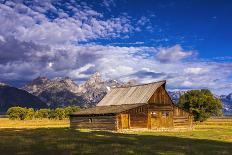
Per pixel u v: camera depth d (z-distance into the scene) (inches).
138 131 3088.1
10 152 1284.4
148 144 1604.3
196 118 4183.1
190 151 1366.9
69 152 1283.2
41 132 2390.5
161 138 1995.6
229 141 1895.9
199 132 2760.8
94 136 2033.7
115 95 3735.2
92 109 3563.0
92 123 3287.4
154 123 3292.3
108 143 1608.0
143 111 3233.3
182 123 3474.4
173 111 3442.4
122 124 3078.2
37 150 1334.9
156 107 3331.7
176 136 2203.5
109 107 3469.5
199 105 4183.1
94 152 1285.7
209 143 1732.3
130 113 3144.7
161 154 1269.7
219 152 1357.0
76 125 3484.3
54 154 1239.5
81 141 1680.6
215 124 4729.3
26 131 2564.0
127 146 1486.2
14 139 1753.2
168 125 3378.4
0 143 1553.9
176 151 1355.8
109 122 3117.6
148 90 3395.7
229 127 3764.8
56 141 1657.2
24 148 1386.6
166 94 3435.0
